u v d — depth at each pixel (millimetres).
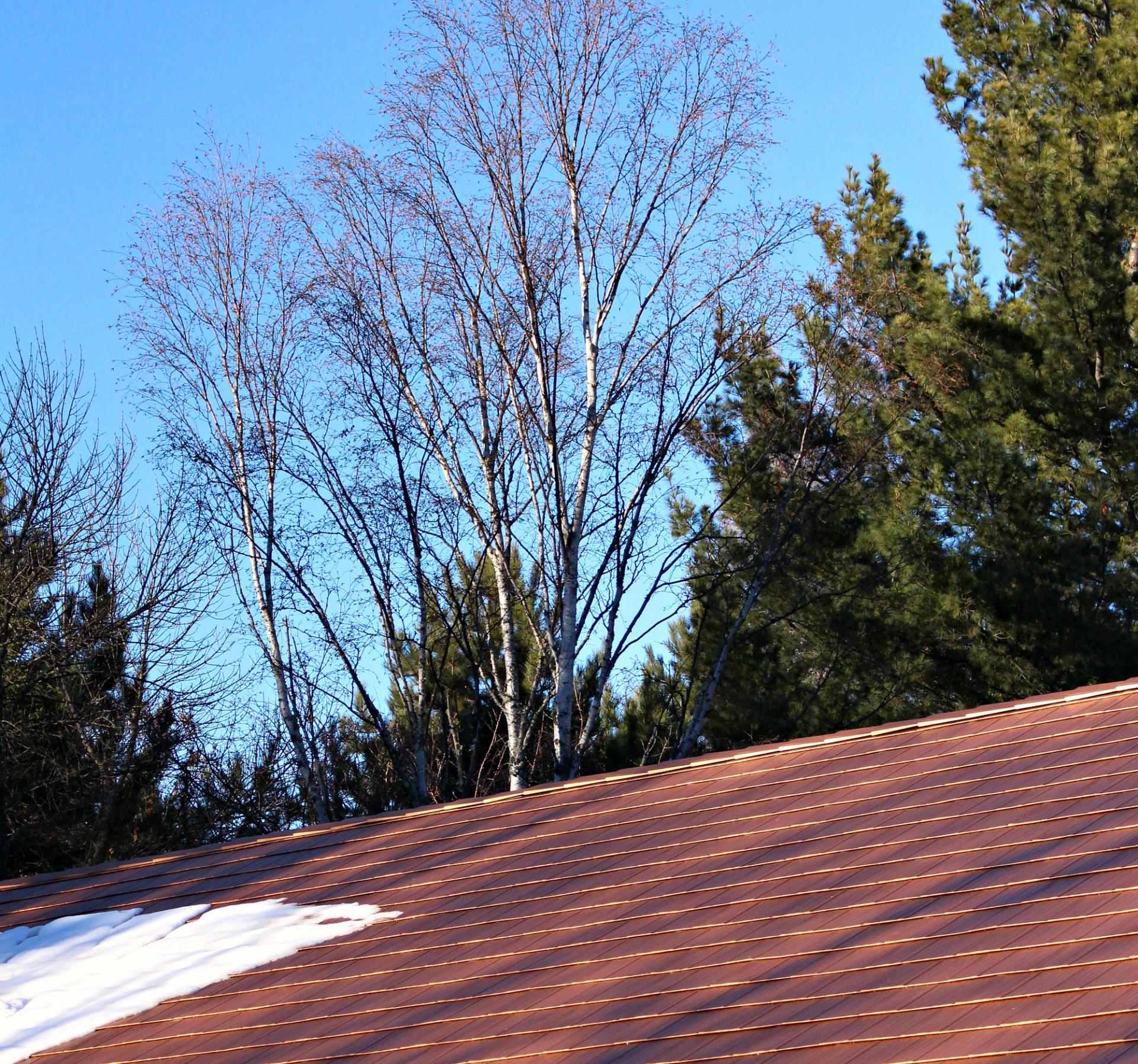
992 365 17172
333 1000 6129
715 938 5582
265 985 6562
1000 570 15586
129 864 9398
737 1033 4641
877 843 6188
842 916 5434
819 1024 4539
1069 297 16375
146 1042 6227
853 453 18891
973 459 16047
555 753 17828
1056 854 5426
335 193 18812
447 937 6547
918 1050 4168
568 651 17781
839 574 18141
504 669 20875
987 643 16562
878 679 17516
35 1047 6453
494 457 18969
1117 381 16422
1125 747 6551
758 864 6359
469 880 7371
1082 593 15547
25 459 19750
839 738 8172
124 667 19859
